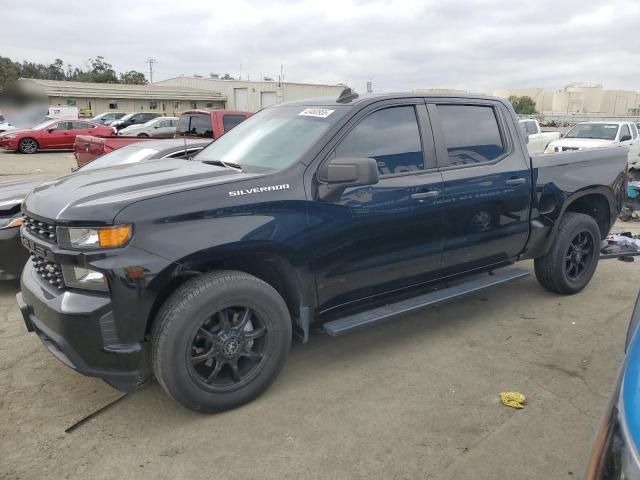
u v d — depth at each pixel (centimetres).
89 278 281
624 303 500
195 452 284
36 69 7844
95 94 4984
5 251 495
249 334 318
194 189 299
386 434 298
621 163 534
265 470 270
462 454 281
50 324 292
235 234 301
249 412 320
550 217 469
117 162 663
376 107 374
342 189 340
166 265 283
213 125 1030
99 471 270
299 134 364
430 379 359
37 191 341
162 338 288
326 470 269
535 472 267
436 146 398
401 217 369
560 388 347
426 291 418
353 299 369
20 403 332
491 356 393
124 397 338
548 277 501
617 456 136
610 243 573
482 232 422
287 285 340
